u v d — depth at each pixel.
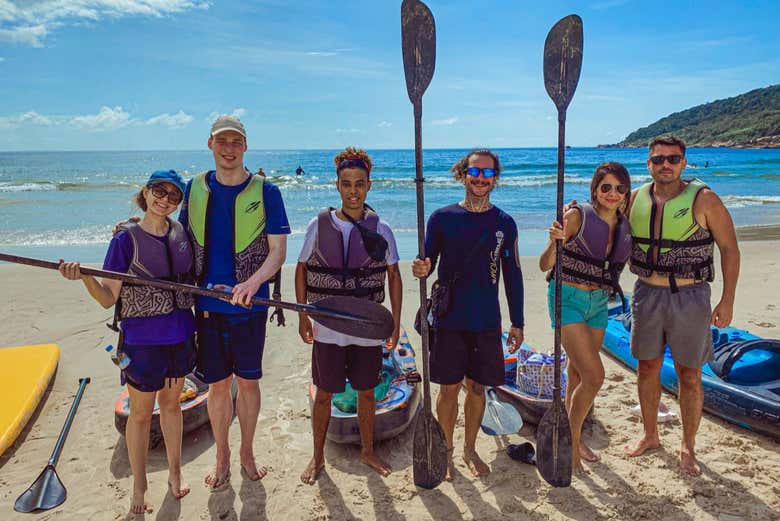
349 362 3.33
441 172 39.69
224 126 2.99
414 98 2.97
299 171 28.58
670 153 3.20
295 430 4.10
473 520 3.02
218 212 3.08
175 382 3.08
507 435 3.99
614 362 5.32
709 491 3.21
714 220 3.17
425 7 2.90
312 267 3.28
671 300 3.31
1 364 4.82
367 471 3.54
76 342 5.80
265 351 5.65
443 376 3.26
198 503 3.20
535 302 7.30
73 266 2.61
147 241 2.85
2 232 13.20
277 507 3.17
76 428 4.09
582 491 3.26
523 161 56.78
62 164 64.94
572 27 3.02
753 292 7.50
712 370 4.39
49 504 3.17
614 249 3.22
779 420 3.67
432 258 3.23
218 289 2.89
